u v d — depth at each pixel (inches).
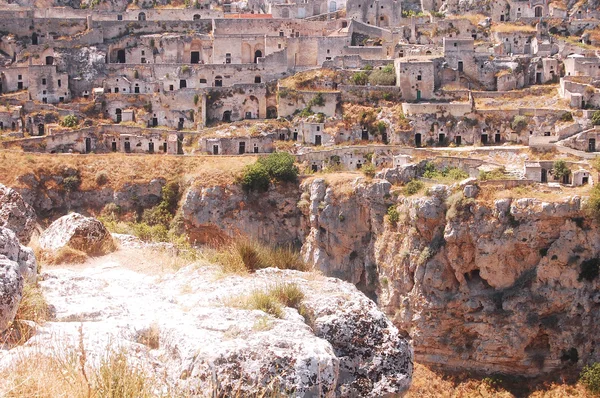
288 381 794.8
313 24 6889.8
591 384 3577.8
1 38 6776.6
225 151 5531.5
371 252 4320.9
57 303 1048.2
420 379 3779.5
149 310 1035.3
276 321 924.6
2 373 725.3
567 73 6117.1
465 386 3757.4
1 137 5551.2
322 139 5659.5
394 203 4284.0
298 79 6181.1
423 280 3996.1
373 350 1002.7
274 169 4768.7
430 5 7416.3
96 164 5068.9
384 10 7057.1
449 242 3954.2
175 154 5467.5
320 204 4493.1
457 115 5644.7
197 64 6466.5
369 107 5861.2
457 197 3973.9
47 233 1633.9
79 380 721.6
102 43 6781.5
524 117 5536.4
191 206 4697.3
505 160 5044.3
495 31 6771.7
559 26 6860.2
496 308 3912.4
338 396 956.6
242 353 808.3
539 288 3875.5
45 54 6584.6
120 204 4889.3
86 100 6353.3
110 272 1379.2
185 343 854.5
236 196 4722.0
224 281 1222.3
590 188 4121.6
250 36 6722.4
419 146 5605.3
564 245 3846.0
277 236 4697.3
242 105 6146.7
